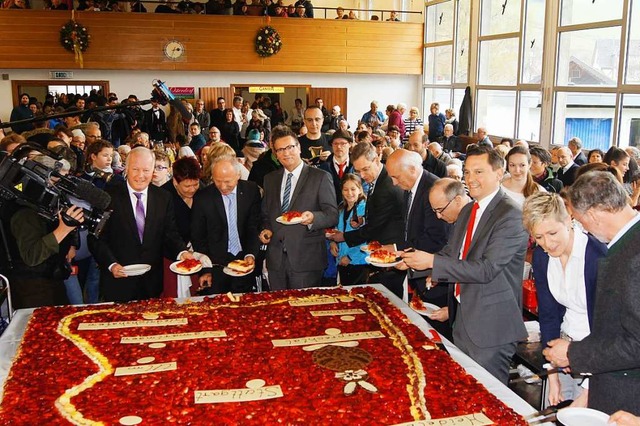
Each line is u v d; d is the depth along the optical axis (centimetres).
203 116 1319
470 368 269
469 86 1358
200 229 410
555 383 281
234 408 225
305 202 414
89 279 501
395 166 370
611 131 945
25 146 323
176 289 404
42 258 335
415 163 370
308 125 625
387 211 401
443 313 348
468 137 1278
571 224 261
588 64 988
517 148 438
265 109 1466
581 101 1009
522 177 437
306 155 625
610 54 937
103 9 1387
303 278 418
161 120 1169
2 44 1326
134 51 1396
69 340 291
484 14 1307
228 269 368
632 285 204
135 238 381
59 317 322
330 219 408
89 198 325
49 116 333
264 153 574
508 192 442
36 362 265
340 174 534
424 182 372
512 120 1217
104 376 253
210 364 264
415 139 602
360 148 404
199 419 217
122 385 244
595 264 250
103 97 1241
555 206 249
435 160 604
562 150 712
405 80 1620
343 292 367
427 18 1571
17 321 321
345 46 1531
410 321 320
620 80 913
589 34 980
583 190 216
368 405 227
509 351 303
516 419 219
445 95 1512
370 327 309
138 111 1127
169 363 266
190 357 271
